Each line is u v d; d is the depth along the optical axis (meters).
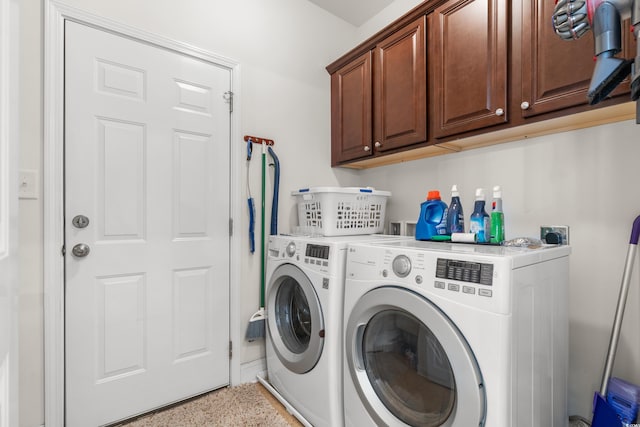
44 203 1.32
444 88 1.55
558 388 1.12
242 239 1.89
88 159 1.42
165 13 1.65
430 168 1.96
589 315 1.31
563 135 1.38
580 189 1.34
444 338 0.91
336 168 2.37
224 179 1.83
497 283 0.84
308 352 1.42
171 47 1.66
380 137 1.91
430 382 1.01
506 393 0.82
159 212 1.61
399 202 2.16
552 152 1.42
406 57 1.74
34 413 1.29
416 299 0.99
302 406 1.47
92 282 1.43
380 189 2.30
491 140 1.58
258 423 1.48
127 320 1.51
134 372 1.53
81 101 1.41
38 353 1.30
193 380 1.70
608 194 1.26
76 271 1.39
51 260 1.33
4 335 0.67
